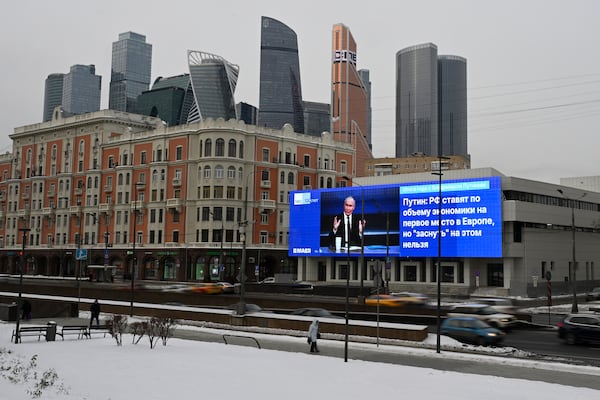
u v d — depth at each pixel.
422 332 32.22
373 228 78.19
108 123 108.75
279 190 98.31
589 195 83.00
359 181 86.62
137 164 102.69
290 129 101.50
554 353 29.03
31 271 117.50
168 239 96.69
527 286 65.62
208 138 94.25
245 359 23.84
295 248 86.31
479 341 31.66
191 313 42.53
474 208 69.44
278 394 16.78
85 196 109.56
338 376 20.25
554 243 74.06
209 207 92.31
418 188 74.56
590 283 80.12
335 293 67.75
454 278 72.81
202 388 17.23
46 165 118.38
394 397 16.88
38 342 29.83
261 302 52.19
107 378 18.48
